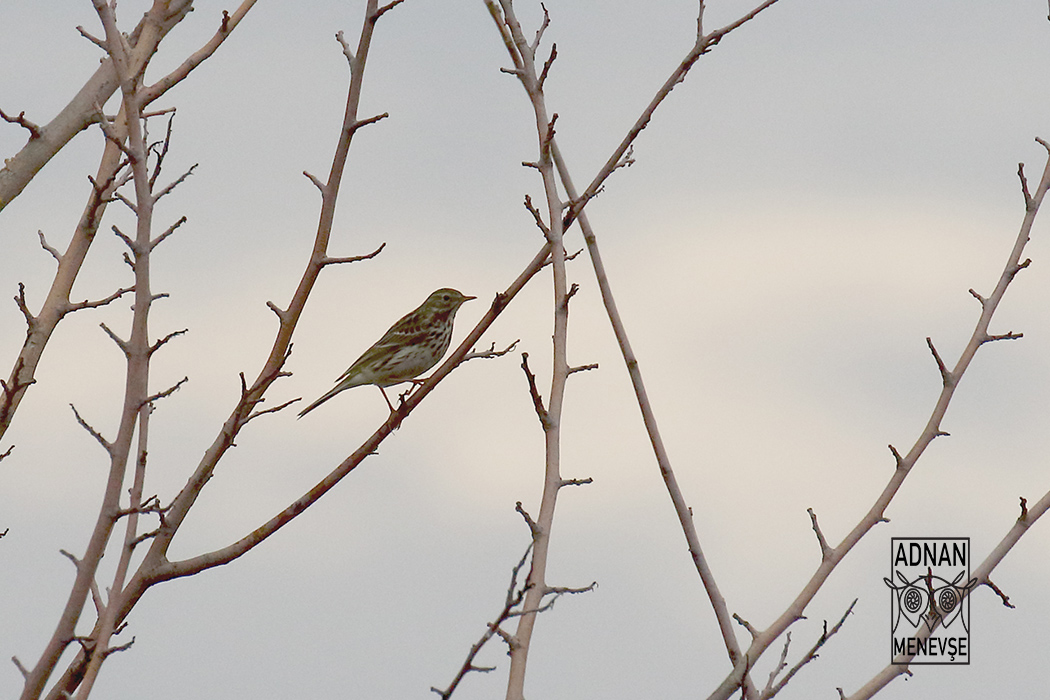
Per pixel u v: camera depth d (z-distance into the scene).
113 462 10.28
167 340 10.32
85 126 13.35
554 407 9.58
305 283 11.65
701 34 10.61
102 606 10.93
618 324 10.59
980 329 10.14
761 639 9.58
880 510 9.84
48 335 12.44
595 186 10.70
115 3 12.51
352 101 11.76
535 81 10.48
